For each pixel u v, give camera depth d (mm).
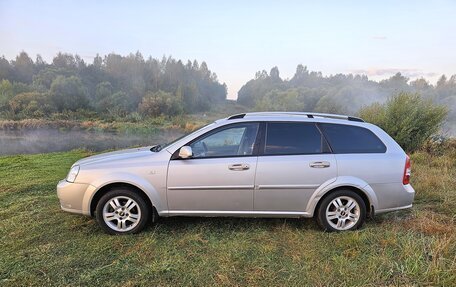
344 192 3775
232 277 2838
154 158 3719
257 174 3650
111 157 3908
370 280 2775
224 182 3646
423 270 2879
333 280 2791
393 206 3865
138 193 3689
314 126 3857
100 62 95812
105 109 59969
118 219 3711
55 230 3811
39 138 26047
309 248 3410
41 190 5648
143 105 59875
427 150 10031
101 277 2816
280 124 3848
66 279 2781
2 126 35938
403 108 9930
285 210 3758
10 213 4406
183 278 2812
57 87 56688
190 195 3666
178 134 34656
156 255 3229
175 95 80875
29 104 49156
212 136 3805
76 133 31719
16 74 82062
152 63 100125
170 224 3992
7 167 8023
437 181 5957
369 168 3768
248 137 3807
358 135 3918
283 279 2811
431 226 3896
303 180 3686
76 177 3676
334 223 3846
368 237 3600
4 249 3328
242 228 3910
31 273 2863
